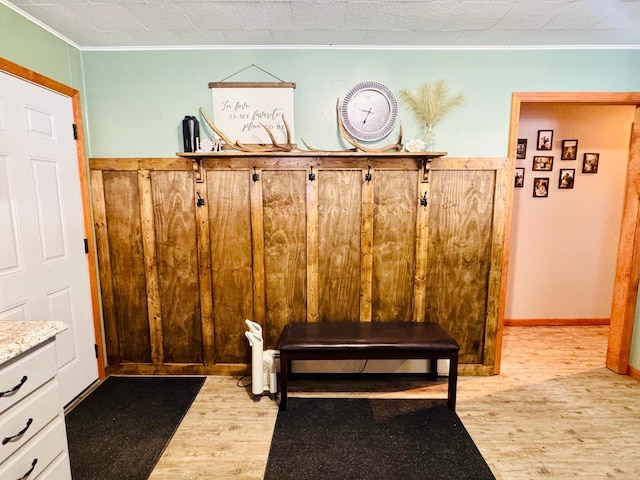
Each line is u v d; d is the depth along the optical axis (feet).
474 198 8.06
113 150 7.99
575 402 7.43
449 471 5.54
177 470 5.59
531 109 11.12
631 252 8.21
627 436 6.35
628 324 8.39
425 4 6.04
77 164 7.59
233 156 7.49
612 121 11.19
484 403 7.40
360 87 7.82
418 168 7.89
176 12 6.25
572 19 6.54
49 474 4.12
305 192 7.98
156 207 8.09
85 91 7.85
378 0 5.90
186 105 7.93
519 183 11.39
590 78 7.80
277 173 7.95
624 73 7.79
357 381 8.37
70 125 7.39
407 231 8.13
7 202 5.91
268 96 7.88
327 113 7.95
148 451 6.01
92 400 7.52
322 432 6.50
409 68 7.82
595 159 11.30
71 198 7.39
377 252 8.20
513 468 5.59
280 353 6.95
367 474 5.50
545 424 6.70
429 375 8.50
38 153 6.54
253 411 7.17
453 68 7.81
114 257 8.24
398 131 8.01
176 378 8.48
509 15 6.40
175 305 8.41
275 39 7.45
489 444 6.15
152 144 7.99
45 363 4.04
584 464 5.68
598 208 11.54
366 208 8.00
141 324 8.48
